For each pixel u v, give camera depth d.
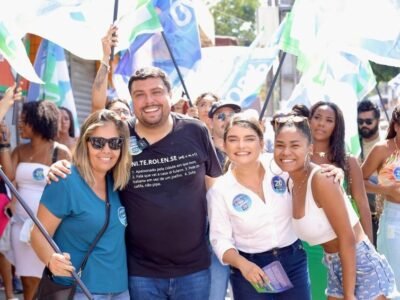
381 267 4.22
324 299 5.53
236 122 4.28
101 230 4.00
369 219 5.37
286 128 4.12
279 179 4.38
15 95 4.72
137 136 4.26
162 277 4.23
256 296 4.45
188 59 6.62
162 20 6.56
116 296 4.12
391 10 6.07
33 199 5.73
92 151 3.98
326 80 6.72
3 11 4.48
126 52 6.42
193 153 4.29
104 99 4.97
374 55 6.10
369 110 7.61
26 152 5.89
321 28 6.05
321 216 4.14
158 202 4.18
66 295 3.93
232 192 4.38
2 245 6.15
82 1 5.39
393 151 5.51
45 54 6.89
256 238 4.40
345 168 5.35
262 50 7.16
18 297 7.27
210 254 4.50
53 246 3.84
